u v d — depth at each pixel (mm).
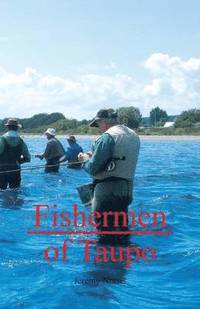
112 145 7668
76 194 12492
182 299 5215
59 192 12859
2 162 12945
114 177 7762
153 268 6258
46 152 17000
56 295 5250
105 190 7777
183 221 9109
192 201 11352
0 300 5125
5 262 6473
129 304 5051
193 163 24266
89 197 8570
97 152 7672
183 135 80875
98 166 7695
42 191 13023
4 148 12820
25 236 7906
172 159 27656
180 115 97000
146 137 75500
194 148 43938
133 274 6016
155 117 123062
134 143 7844
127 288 5520
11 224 8766
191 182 15523
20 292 5355
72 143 18516
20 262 6477
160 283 5703
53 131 17172
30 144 49594
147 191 13156
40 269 6164
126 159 7734
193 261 6516
